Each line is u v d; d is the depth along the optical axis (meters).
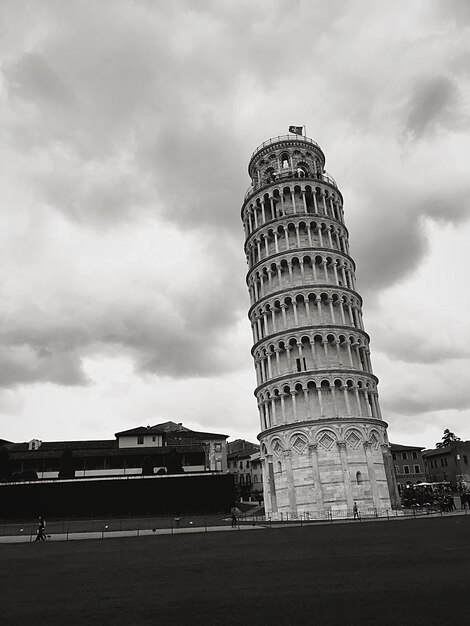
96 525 64.56
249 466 141.38
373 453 66.44
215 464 124.50
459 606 14.79
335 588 18.25
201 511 78.50
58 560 29.80
